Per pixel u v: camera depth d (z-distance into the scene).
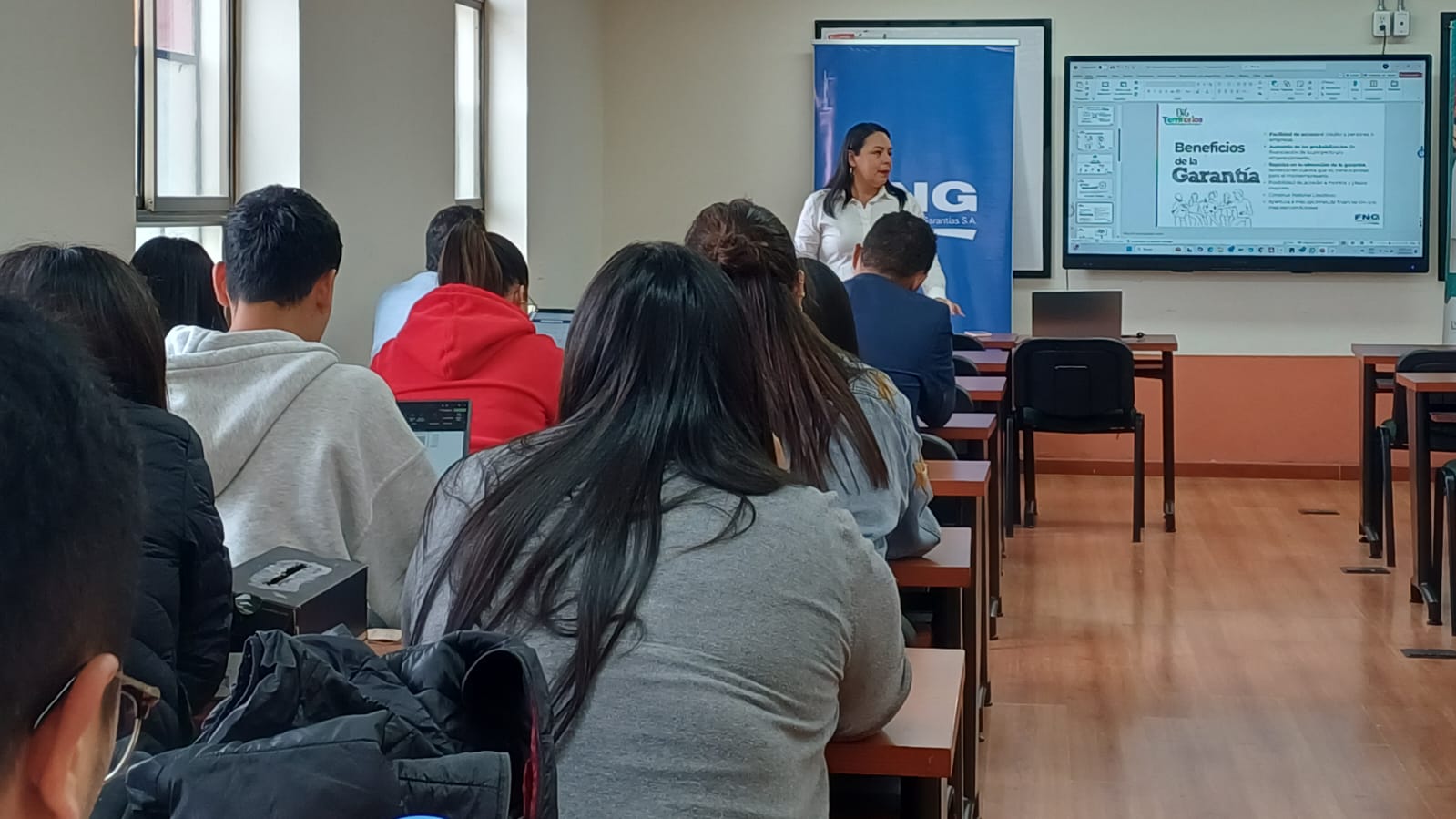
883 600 1.52
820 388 2.26
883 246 4.27
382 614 2.16
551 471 1.43
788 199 8.02
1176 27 7.68
